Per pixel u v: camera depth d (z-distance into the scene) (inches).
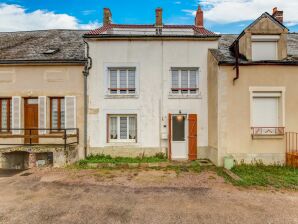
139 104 462.3
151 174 355.3
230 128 402.6
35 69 464.8
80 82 462.0
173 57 465.1
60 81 462.9
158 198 256.1
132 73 471.5
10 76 466.0
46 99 463.8
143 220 203.8
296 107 408.8
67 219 206.2
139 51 464.4
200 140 459.8
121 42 464.8
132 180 325.1
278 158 402.3
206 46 466.0
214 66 422.9
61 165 404.5
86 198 256.8
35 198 257.9
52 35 601.9
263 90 404.5
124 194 269.0
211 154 436.8
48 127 463.8
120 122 471.2
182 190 283.0
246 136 403.2
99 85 462.0
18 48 519.5
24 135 436.1
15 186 301.1
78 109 461.4
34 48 516.4
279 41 420.8
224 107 402.6
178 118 465.1
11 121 473.4
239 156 401.7
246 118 404.2
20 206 235.6
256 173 350.6
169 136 456.4
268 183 305.9
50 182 317.1
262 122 412.8
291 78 408.8
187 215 213.3
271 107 414.3
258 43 432.5
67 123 460.4
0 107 476.7
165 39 463.2
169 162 418.6
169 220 203.6
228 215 213.3
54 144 442.9
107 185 302.7
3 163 411.8
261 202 244.2
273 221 201.9
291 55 442.0
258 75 406.0
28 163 423.2
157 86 463.8
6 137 460.4
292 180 318.3
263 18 417.7
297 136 405.4
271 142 403.2
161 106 462.3
